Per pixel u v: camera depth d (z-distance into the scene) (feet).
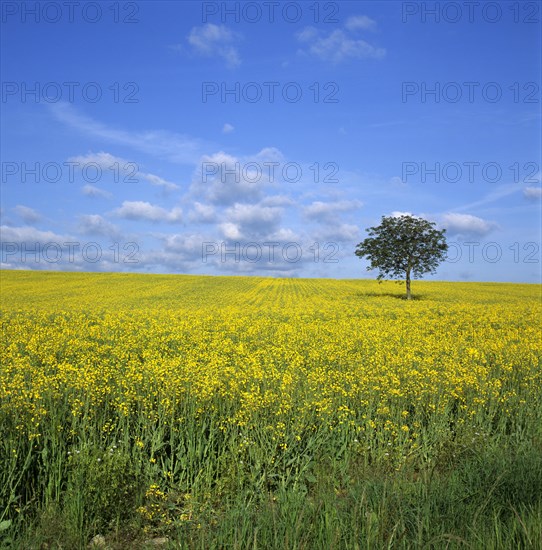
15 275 266.77
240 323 84.99
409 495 17.49
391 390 30.40
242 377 33.01
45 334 64.95
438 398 30.76
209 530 16.65
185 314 107.96
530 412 29.40
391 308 129.08
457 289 240.94
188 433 24.21
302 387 31.73
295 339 61.05
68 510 18.20
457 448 25.02
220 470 22.54
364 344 54.90
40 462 21.76
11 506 19.17
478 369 37.65
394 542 14.69
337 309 126.52
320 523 15.65
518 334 68.54
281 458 23.57
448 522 15.75
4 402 24.47
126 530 18.78
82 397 27.45
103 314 105.09
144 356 46.57
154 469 22.15
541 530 14.23
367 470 22.53
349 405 29.58
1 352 46.78
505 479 18.42
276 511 17.15
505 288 249.75
